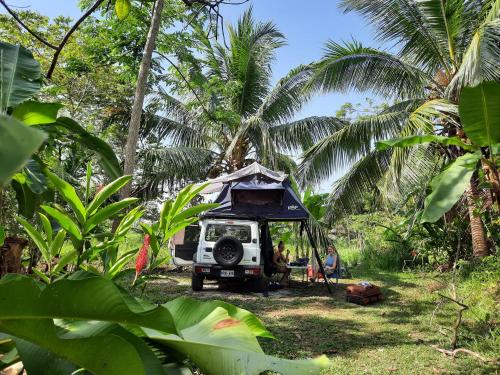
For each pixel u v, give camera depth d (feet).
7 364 4.50
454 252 33.65
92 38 36.58
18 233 16.81
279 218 30.86
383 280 35.73
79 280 3.32
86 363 3.54
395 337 18.06
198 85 41.68
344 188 36.68
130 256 8.85
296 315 22.63
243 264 28.91
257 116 44.11
